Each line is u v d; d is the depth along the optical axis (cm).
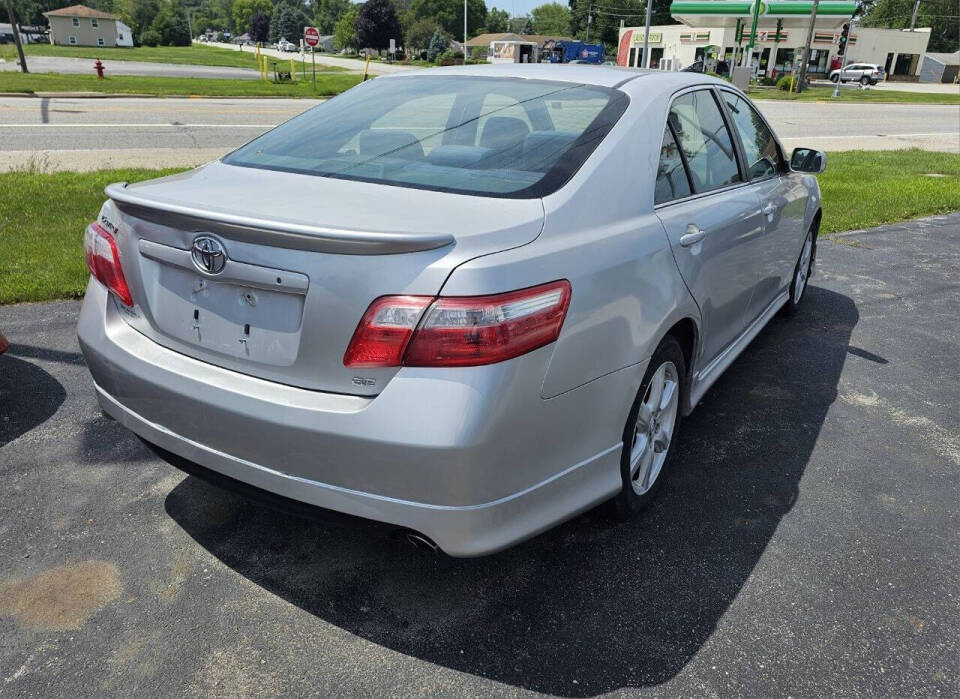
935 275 671
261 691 206
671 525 287
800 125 2167
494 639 227
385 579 252
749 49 3756
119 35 10800
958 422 385
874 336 510
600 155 251
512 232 209
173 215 215
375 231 192
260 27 15875
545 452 216
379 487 200
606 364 230
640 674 216
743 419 380
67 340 438
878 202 981
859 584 257
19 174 875
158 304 232
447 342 190
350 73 4303
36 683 206
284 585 248
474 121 278
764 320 444
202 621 231
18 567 251
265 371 212
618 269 233
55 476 303
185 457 232
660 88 302
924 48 6525
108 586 244
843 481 324
